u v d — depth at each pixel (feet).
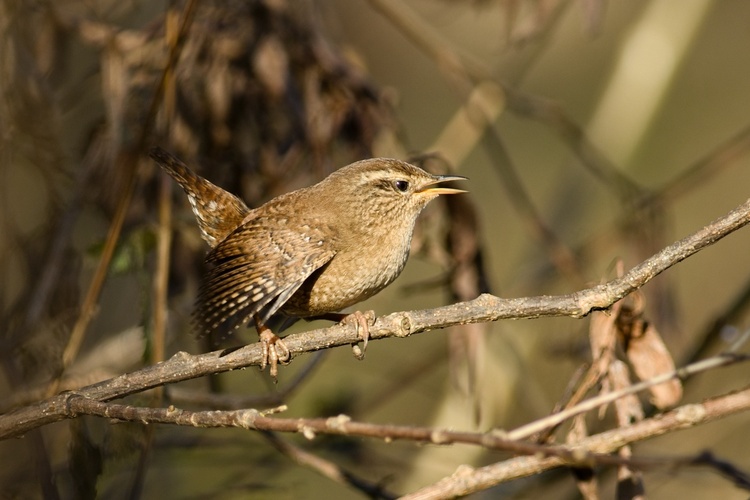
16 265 35.17
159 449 34.04
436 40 38.99
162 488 36.24
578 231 44.96
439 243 34.06
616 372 24.86
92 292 28.78
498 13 56.29
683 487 39.99
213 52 33.40
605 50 61.77
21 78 31.60
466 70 39.99
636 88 45.78
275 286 26.71
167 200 30.89
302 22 34.14
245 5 33.55
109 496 34.73
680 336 36.96
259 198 34.42
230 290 26.00
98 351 36.09
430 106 58.95
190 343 36.83
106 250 28.76
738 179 60.49
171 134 33.01
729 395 19.94
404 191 29.50
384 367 43.39
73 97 35.73
